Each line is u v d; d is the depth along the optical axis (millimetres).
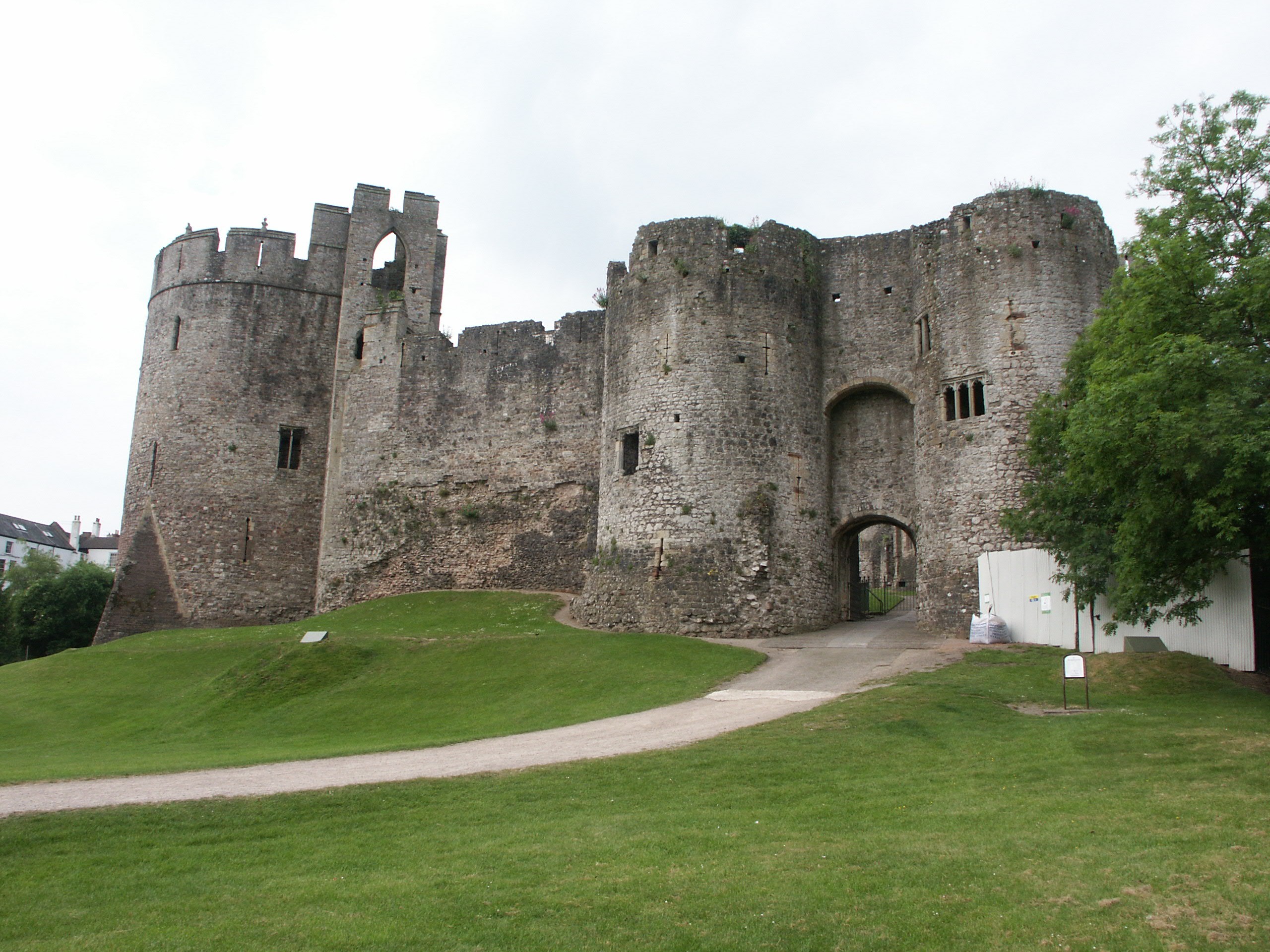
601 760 14570
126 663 31328
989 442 26922
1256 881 8516
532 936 8422
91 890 9938
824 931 8234
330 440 42531
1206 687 18141
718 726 16859
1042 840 9914
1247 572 20562
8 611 58812
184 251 44812
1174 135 18281
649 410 30641
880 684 20047
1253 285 16203
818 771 13328
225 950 8383
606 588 30328
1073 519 22453
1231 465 15172
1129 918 8070
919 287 30375
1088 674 19422
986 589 26094
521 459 38875
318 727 22031
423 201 45062
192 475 42250
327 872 10250
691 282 31000
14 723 25375
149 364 44625
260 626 39562
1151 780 11859
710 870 9695
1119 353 19062
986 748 14023
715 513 29281
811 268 32500
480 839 11086
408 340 42031
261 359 43656
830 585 30875
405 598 38094
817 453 31406
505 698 22438
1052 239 27578
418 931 8578
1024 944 7781
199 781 14406
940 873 9227
